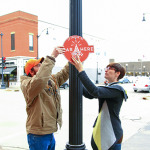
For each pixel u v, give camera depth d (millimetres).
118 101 2127
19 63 25844
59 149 4016
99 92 1989
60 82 2590
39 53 27547
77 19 2473
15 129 5559
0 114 7738
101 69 38375
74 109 2441
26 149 3977
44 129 2166
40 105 2145
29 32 26281
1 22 27297
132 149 3961
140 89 17516
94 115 7562
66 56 2344
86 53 2426
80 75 2043
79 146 2459
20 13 25109
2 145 4223
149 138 4680
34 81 1991
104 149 2115
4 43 27375
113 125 2121
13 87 25031
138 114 7805
